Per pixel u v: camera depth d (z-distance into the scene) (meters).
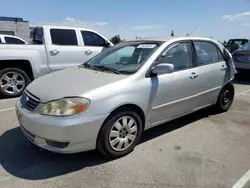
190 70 3.98
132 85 3.16
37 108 2.85
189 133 3.99
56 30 6.78
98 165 3.01
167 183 2.68
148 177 2.78
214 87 4.53
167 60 3.68
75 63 7.07
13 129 4.06
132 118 3.22
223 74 4.70
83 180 2.71
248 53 8.31
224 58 4.82
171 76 3.65
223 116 4.82
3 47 5.92
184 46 4.02
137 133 3.33
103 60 4.05
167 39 3.91
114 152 3.11
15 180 2.70
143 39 4.14
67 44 6.94
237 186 2.64
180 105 3.89
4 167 2.94
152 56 3.52
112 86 3.00
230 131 4.09
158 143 3.62
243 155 3.30
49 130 2.70
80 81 3.15
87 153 3.27
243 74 9.21
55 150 2.79
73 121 2.69
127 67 3.50
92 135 2.85
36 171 2.87
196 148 3.47
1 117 4.64
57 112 2.71
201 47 4.33
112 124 3.01
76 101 2.74
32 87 3.24
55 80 3.31
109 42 7.86
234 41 17.48
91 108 2.79
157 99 3.47
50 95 2.85
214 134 3.96
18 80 6.24
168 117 3.79
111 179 2.73
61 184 2.64
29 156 3.20
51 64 6.66
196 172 2.88
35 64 6.36
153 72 3.37
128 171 2.89
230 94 5.07
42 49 6.46
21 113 3.02
